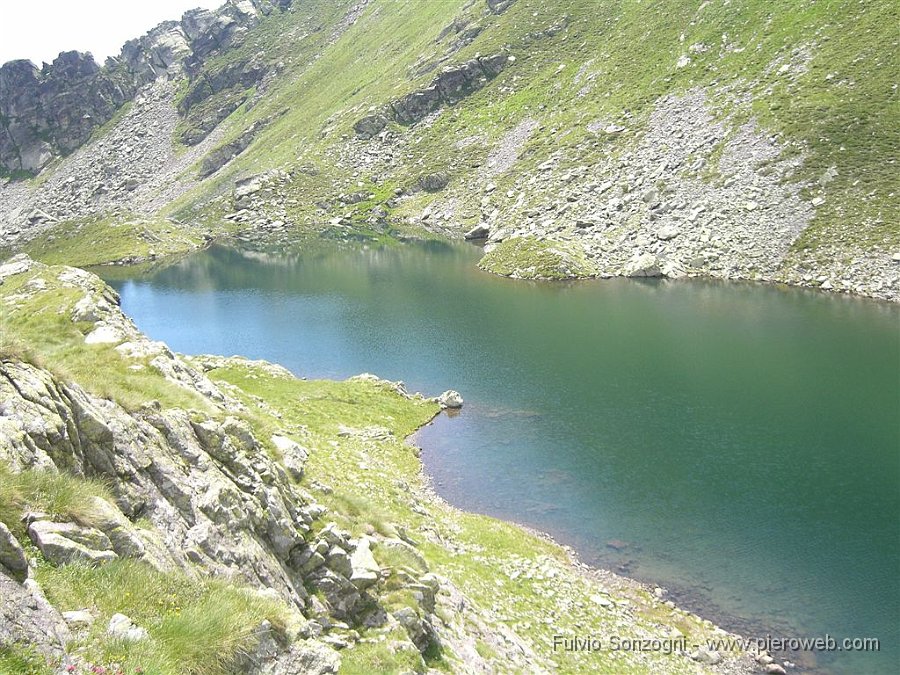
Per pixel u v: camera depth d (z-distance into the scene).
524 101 199.62
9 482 12.57
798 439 49.16
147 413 19.73
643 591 33.03
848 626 30.38
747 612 31.44
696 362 67.06
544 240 123.69
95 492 14.67
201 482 18.72
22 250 196.25
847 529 37.88
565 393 60.81
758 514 39.75
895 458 45.81
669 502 41.56
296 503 23.08
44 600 11.00
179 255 179.12
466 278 117.88
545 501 42.38
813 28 139.25
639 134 147.38
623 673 25.47
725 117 132.25
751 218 108.88
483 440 51.88
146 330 95.38
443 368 69.88
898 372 61.47
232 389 49.34
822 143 111.19
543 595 30.19
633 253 115.00
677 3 184.88
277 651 13.71
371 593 20.31
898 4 128.62
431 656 19.80
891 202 96.75
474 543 34.72
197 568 15.86
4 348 16.16
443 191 189.50
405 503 36.97
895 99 111.31
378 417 55.19
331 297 109.44
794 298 89.12
